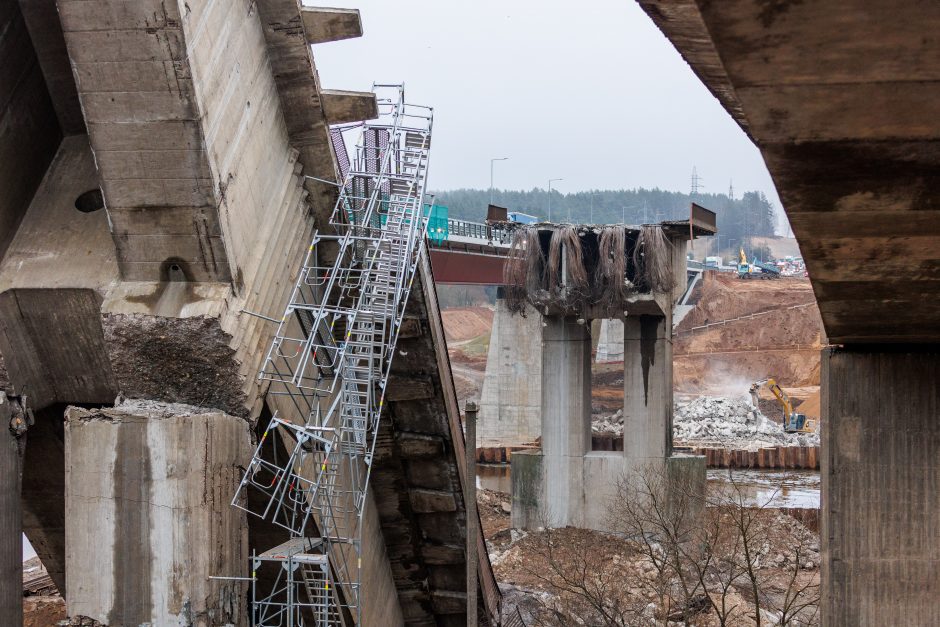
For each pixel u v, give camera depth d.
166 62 14.72
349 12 19.58
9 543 16.78
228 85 16.84
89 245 17.66
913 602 11.16
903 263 8.20
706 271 149.88
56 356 18.06
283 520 19.39
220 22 16.48
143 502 15.31
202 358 16.77
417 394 22.64
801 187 6.54
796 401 103.94
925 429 11.32
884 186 6.46
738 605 29.09
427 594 27.03
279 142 20.12
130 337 16.69
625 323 42.69
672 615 28.61
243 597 16.95
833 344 11.75
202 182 15.73
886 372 11.45
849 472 11.45
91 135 15.45
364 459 20.33
